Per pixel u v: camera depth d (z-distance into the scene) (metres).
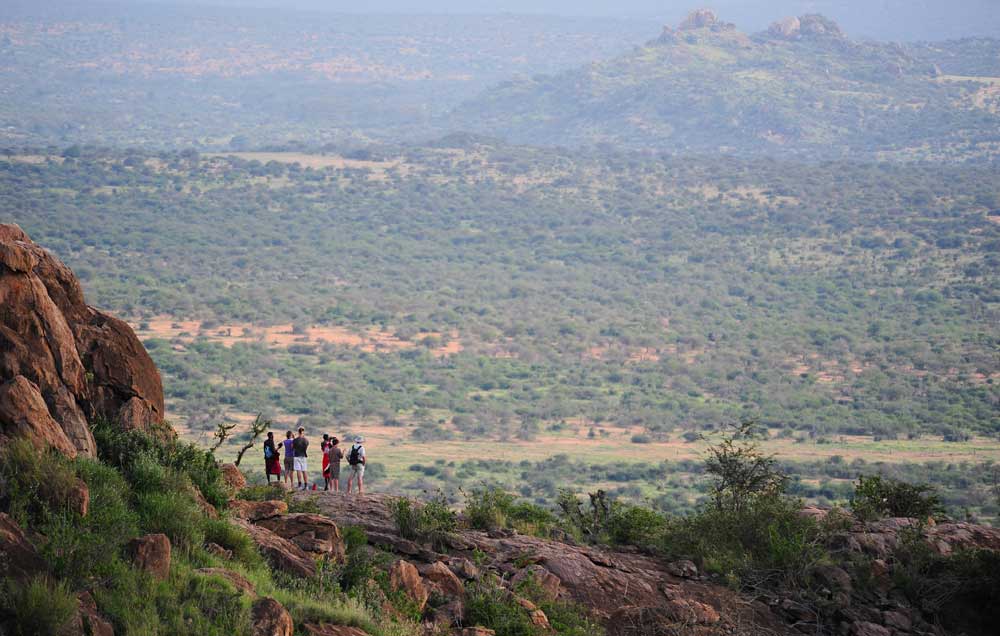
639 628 14.16
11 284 11.99
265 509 14.19
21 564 9.38
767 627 15.04
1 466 10.60
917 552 17.42
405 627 11.90
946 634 15.85
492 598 13.38
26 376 11.77
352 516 16.09
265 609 10.30
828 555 17.25
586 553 16.34
